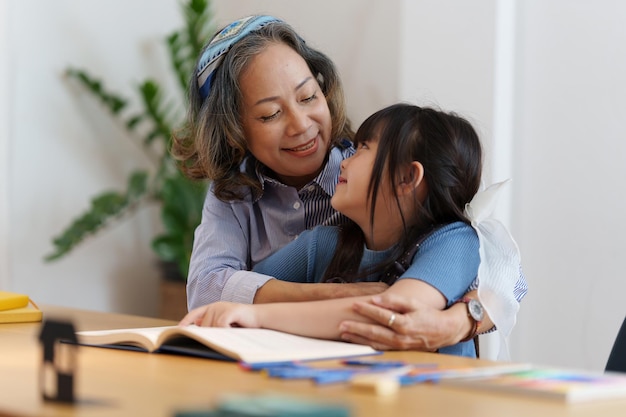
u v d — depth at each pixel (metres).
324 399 0.84
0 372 1.03
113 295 3.83
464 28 2.85
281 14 3.66
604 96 2.71
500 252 1.43
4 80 3.43
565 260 2.79
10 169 3.47
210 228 1.82
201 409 0.67
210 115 1.78
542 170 2.83
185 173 1.93
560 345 2.79
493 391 0.91
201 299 1.73
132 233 3.90
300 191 1.80
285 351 1.12
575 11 2.76
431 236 1.45
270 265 1.69
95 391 0.88
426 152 1.48
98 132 3.76
